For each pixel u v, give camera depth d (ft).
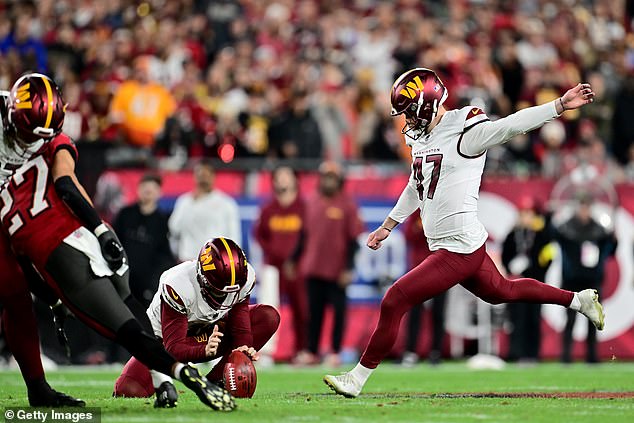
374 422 59.52
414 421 60.18
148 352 61.05
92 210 61.11
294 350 142.72
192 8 202.28
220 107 161.48
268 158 153.28
